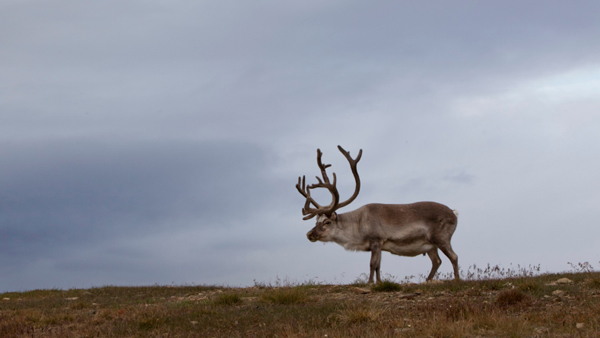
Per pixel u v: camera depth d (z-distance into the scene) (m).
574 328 9.30
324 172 18.36
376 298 13.45
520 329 9.15
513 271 15.48
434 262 17.70
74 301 17.23
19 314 13.80
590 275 14.48
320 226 17.73
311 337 9.66
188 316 12.32
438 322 9.73
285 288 15.66
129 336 10.80
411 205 17.61
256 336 10.20
